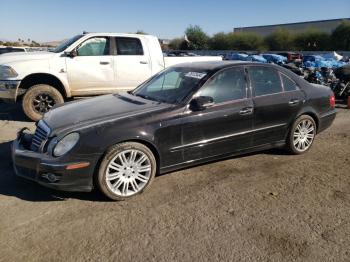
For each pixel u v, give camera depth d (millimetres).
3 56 8062
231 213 3857
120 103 4738
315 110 5723
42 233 3459
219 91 4793
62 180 3816
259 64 5258
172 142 4387
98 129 3943
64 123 4117
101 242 3326
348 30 58000
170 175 4828
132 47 8758
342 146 6238
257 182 4660
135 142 4133
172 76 5242
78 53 8211
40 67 7836
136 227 3576
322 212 3896
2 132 7047
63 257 3113
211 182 4633
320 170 5094
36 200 4109
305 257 3131
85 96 8508
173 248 3244
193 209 3938
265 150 5898
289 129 5504
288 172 5004
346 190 4449
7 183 4547
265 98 5145
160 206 4004
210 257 3123
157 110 4344
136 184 4207
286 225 3627
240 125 4926
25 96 7836
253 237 3418
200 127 4562
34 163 3928
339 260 3096
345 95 11125
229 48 75125
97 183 3992
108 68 8469
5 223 3621
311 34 63156
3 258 3086
